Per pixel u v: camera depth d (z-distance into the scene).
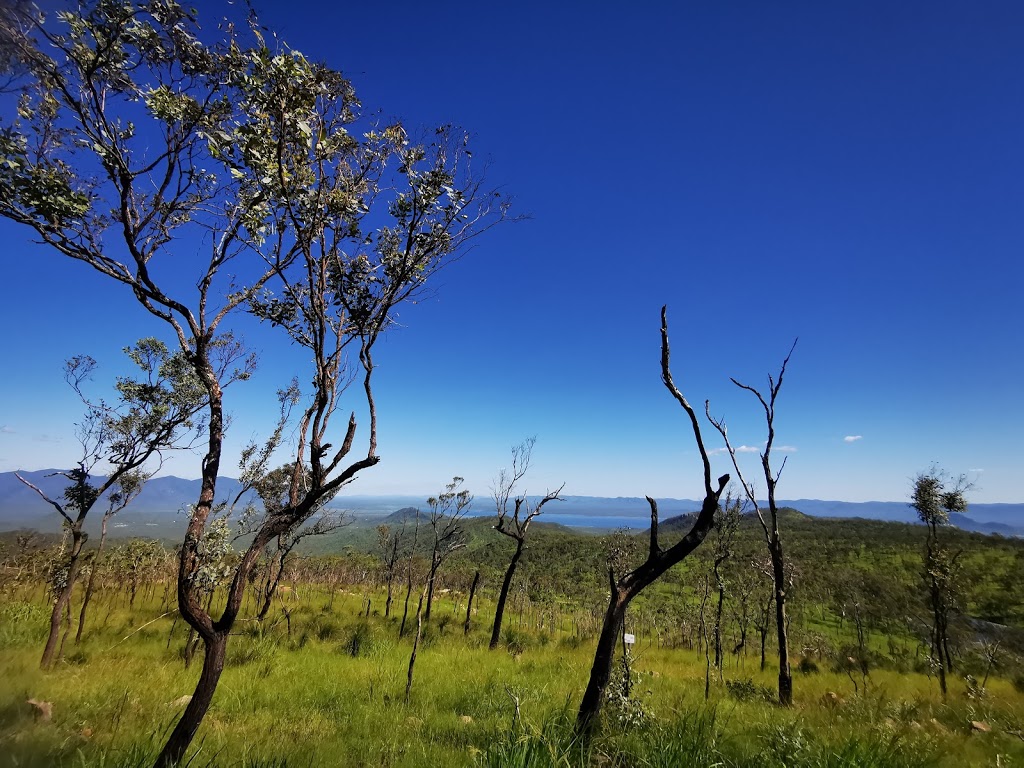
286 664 11.34
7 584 17.28
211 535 4.54
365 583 35.41
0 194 3.88
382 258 5.22
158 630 14.54
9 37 3.63
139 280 4.72
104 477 10.58
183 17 3.93
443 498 18.14
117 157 4.11
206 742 5.76
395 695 9.30
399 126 4.84
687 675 14.05
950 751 5.82
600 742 5.12
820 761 4.79
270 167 3.76
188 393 10.04
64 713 6.23
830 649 22.08
